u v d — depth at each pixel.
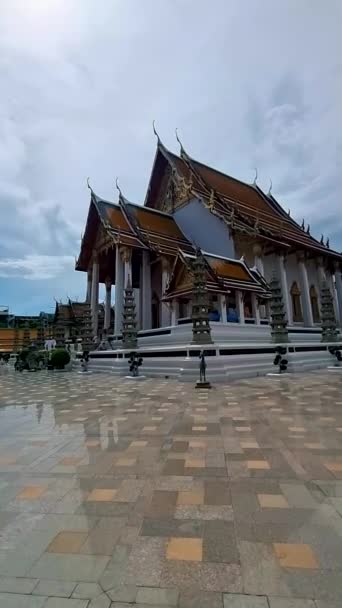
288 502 3.30
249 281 25.42
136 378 15.94
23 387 14.02
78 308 44.19
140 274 33.22
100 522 3.00
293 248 35.75
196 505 3.28
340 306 41.59
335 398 9.14
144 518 3.06
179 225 34.81
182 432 6.00
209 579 2.24
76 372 23.08
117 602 2.06
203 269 15.72
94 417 7.51
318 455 4.66
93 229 34.72
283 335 18.20
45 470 4.31
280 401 8.80
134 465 4.42
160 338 21.88
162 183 37.94
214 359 14.01
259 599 2.06
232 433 5.85
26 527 2.95
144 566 2.39
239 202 34.62
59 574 2.33
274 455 4.68
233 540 2.68
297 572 2.29
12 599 2.11
